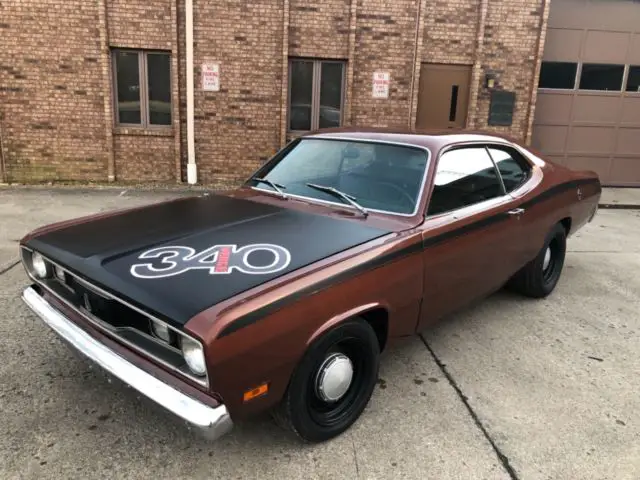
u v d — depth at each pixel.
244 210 3.34
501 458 2.68
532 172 4.43
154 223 3.12
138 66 10.04
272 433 2.83
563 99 11.18
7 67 9.66
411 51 10.34
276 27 9.96
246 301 2.23
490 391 3.30
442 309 3.39
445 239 3.23
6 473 2.46
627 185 11.77
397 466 2.60
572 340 4.09
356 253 2.73
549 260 4.94
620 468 2.64
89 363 2.57
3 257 5.57
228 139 10.38
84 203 8.52
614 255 6.60
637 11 10.88
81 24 9.59
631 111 11.38
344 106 10.52
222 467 2.56
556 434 2.89
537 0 10.34
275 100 10.30
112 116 10.09
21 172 10.15
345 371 2.68
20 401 3.01
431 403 3.15
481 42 10.35
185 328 2.11
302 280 2.44
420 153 3.44
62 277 2.86
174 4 9.62
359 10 10.06
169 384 2.24
